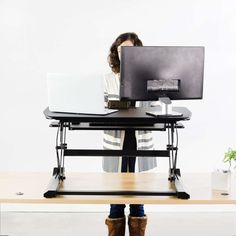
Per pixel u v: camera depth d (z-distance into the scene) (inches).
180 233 183.0
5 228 186.5
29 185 120.1
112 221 138.6
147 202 108.9
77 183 120.8
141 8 197.2
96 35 198.1
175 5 197.3
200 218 200.7
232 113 202.5
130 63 114.9
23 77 200.2
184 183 123.3
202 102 201.9
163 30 198.2
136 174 130.8
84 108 114.2
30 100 201.3
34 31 198.1
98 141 203.0
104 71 199.2
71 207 206.8
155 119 114.7
